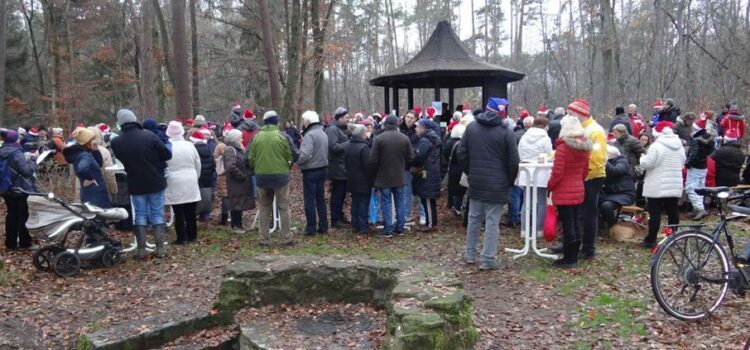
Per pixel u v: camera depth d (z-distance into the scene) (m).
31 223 6.56
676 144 7.14
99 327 5.07
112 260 7.02
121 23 28.89
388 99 13.95
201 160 9.56
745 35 18.06
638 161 9.03
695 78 21.22
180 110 15.09
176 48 15.04
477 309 5.41
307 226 8.75
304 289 5.16
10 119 33.09
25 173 7.71
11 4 32.38
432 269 4.98
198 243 8.23
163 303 5.68
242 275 5.06
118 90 30.77
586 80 36.47
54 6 26.05
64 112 25.88
